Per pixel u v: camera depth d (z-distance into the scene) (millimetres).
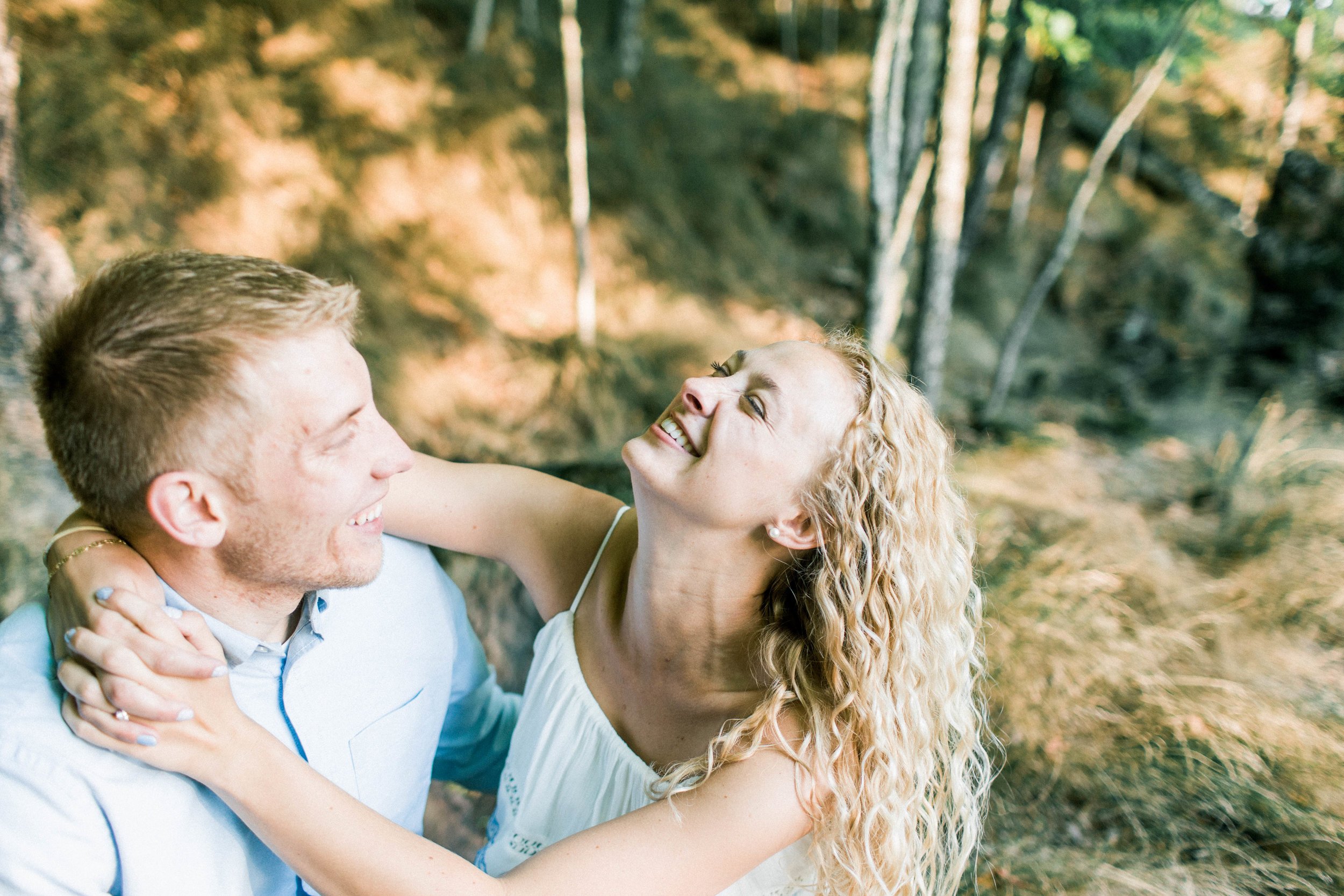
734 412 1214
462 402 5453
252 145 5848
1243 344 7918
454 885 1000
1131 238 10211
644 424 5887
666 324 7129
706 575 1287
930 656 1339
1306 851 1936
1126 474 5055
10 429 3176
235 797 963
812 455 1212
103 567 973
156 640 903
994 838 1996
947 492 1369
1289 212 7797
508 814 1468
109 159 5180
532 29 8469
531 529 1507
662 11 10820
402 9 7527
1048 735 2273
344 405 972
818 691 1242
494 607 2541
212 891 1015
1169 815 2062
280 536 992
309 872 979
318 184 6020
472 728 1640
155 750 913
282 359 920
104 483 952
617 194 7910
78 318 909
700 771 1199
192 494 943
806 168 9938
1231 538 3729
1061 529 3504
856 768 1228
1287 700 2541
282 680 1131
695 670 1329
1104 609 2848
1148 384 8227
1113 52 4586
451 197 6582
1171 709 2352
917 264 7625
